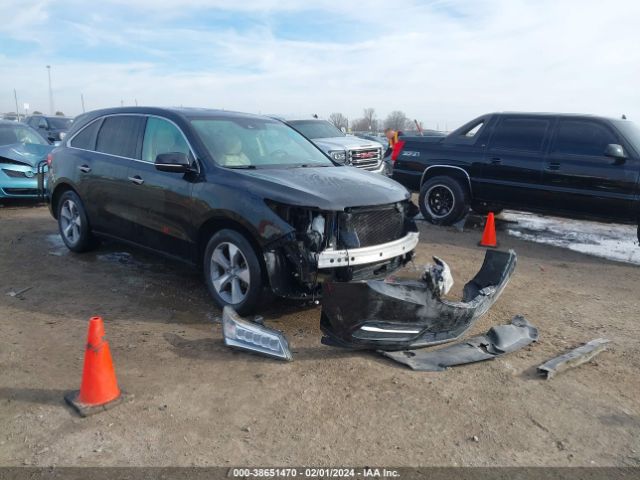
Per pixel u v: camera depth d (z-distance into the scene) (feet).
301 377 12.17
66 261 21.15
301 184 14.82
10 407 10.79
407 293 12.94
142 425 10.25
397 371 12.59
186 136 16.93
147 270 20.17
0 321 15.11
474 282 16.90
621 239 30.01
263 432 10.12
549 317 16.69
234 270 15.15
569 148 26.14
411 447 9.79
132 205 18.28
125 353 13.19
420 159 31.24
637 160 24.11
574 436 10.29
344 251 13.82
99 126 20.57
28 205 34.42
